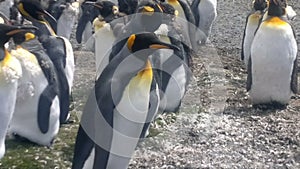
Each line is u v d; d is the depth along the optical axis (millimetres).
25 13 9367
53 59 8570
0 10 11391
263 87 9750
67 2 12328
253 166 7695
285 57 9570
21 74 7277
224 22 16938
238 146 8195
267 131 8828
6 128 7316
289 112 9773
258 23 11469
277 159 7977
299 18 16375
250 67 9859
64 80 8547
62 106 8578
